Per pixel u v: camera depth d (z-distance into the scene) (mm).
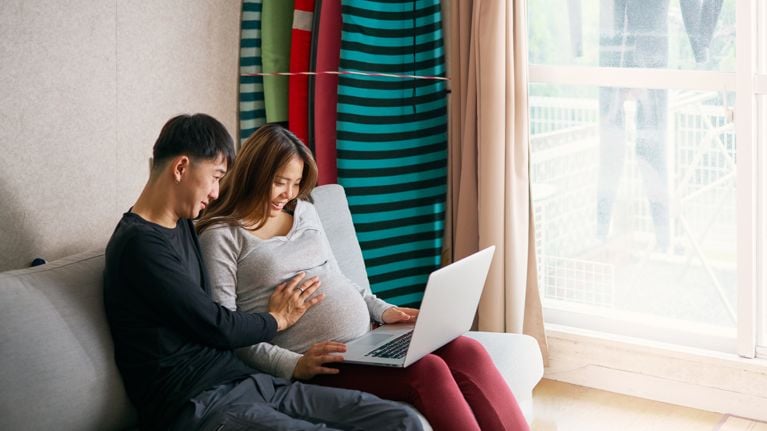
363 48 3299
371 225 3389
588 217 3525
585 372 3475
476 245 3428
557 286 3637
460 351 2457
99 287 2246
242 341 2262
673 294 3432
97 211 2850
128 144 2930
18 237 2607
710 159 3277
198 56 3156
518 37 3262
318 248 2613
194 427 2088
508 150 3295
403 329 2600
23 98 2584
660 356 3326
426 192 3504
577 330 3506
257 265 2443
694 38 3223
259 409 2104
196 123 2215
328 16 3287
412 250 3506
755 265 3223
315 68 3293
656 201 3400
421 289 3547
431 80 3449
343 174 3318
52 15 2639
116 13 2834
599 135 3443
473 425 2246
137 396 2172
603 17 3355
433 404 2244
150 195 2221
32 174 2635
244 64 3324
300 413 2193
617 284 3521
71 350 2098
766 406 3182
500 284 3348
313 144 3346
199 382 2168
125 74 2889
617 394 3416
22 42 2564
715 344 3322
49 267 2211
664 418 3213
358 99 3303
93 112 2799
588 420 3189
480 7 3232
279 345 2488
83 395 2094
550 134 3535
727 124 3219
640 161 3396
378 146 3377
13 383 1988
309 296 2514
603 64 3389
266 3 3283
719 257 3330
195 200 2221
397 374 2309
